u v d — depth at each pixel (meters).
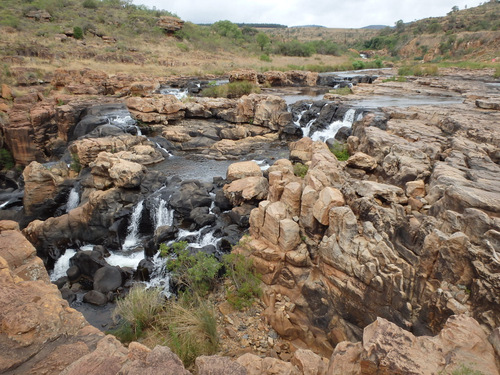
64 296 15.07
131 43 67.62
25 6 67.69
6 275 6.91
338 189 12.46
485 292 7.47
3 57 45.72
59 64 48.75
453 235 8.10
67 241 18.81
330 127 27.62
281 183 13.67
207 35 86.06
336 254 10.59
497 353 5.66
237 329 11.81
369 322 9.84
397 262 9.33
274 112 30.39
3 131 30.94
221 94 42.25
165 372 4.88
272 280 12.57
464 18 100.50
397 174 13.98
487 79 44.00
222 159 26.11
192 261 13.89
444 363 5.50
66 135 31.69
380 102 30.48
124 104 33.88
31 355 5.58
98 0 87.56
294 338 11.62
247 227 16.98
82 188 21.02
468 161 13.57
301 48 88.12
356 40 153.75
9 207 24.20
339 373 6.25
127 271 16.06
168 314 12.36
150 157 24.83
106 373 5.06
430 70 50.00
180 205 18.25
